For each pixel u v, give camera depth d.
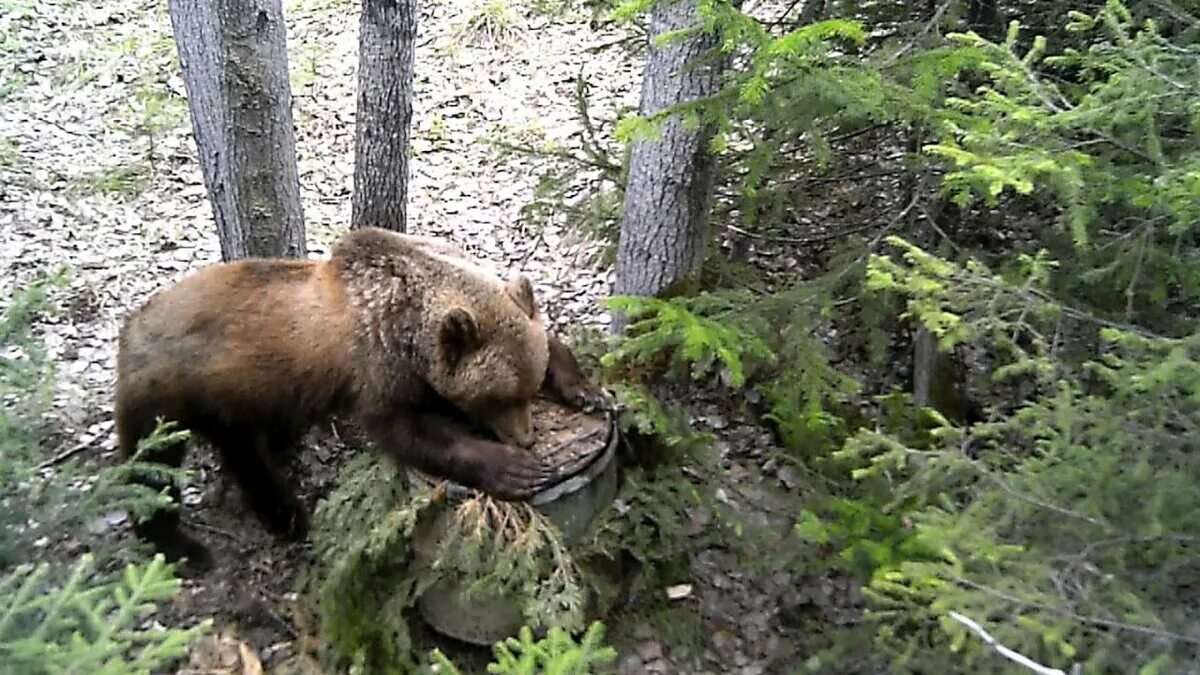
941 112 3.62
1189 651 2.82
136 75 7.42
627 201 4.73
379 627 3.88
